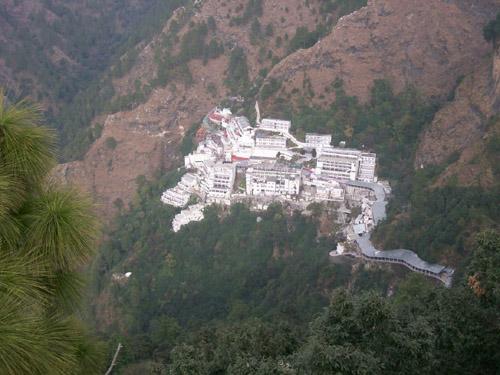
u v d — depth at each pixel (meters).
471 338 26.50
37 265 11.74
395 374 22.28
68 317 13.22
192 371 33.00
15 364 10.23
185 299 82.00
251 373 24.38
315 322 24.45
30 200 12.58
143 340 61.31
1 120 12.27
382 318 22.56
